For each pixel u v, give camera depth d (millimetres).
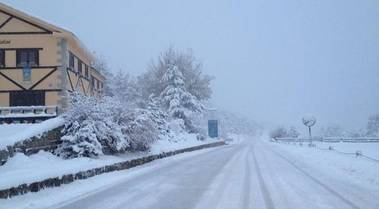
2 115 31188
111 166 20594
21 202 12109
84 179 17281
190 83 62750
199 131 62812
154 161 27969
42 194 13570
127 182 16781
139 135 26547
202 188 14789
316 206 11055
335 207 10891
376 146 51500
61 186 15211
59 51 35188
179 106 59406
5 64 35281
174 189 14641
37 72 35156
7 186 12273
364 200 11844
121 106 25938
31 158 19078
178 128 52406
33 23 35375
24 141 19141
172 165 24844
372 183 15289
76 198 12906
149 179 17766
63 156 21594
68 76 35969
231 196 12883
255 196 12789
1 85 35156
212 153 38344
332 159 25531
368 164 20969
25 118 31109
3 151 17156
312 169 21312
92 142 22031
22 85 35156
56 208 11289
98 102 24438
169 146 35875
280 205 11273
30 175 13898
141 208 11180
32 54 35344
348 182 15727
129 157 24734
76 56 39156
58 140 22266
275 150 43719
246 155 34594
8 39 35375
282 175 18594
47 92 35000
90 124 22359
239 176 18359
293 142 72938
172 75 60406
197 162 27047
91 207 11398
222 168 22469
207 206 11328
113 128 23906
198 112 61469
